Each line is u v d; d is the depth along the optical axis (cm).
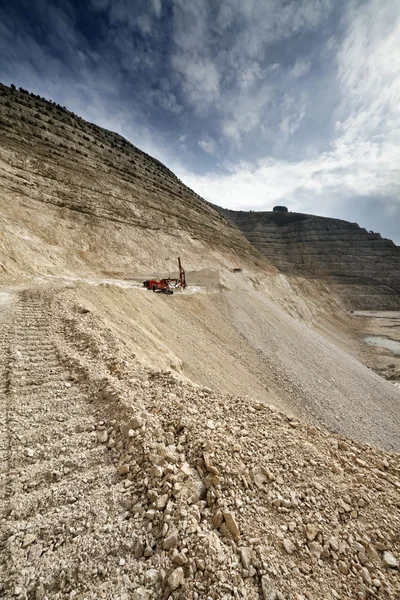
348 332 5416
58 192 3506
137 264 3572
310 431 487
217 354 1684
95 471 346
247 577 238
